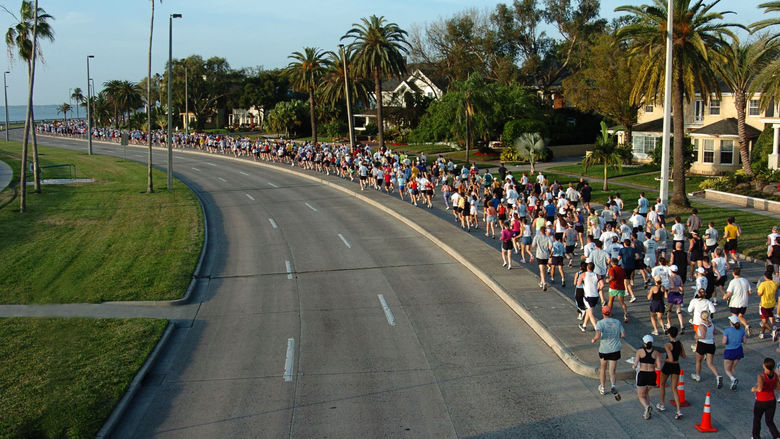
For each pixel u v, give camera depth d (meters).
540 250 18.20
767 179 34.84
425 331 15.53
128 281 19.77
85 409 11.23
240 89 119.50
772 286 14.34
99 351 13.99
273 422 11.11
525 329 15.59
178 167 56.78
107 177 48.53
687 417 11.06
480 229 27.70
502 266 20.92
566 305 16.78
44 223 29.72
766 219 28.56
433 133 65.56
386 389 12.36
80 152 72.44
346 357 13.98
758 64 38.00
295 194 39.78
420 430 10.73
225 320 16.67
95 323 16.00
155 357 13.92
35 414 11.01
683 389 11.23
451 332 15.44
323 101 80.69
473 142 64.44
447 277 20.41
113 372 12.83
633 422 10.92
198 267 21.91
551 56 79.56
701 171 45.25
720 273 16.94
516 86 61.34
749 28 31.80
